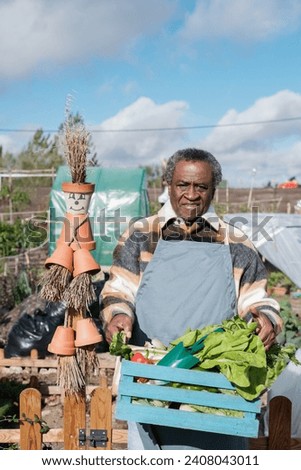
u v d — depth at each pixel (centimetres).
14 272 1391
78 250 347
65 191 349
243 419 274
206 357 284
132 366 281
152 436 305
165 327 316
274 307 312
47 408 621
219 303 314
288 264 1114
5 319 949
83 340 342
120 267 326
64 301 346
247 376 273
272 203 2773
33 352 713
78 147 351
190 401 277
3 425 573
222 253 318
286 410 347
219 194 3225
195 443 305
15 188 3084
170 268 319
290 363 470
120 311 314
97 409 346
